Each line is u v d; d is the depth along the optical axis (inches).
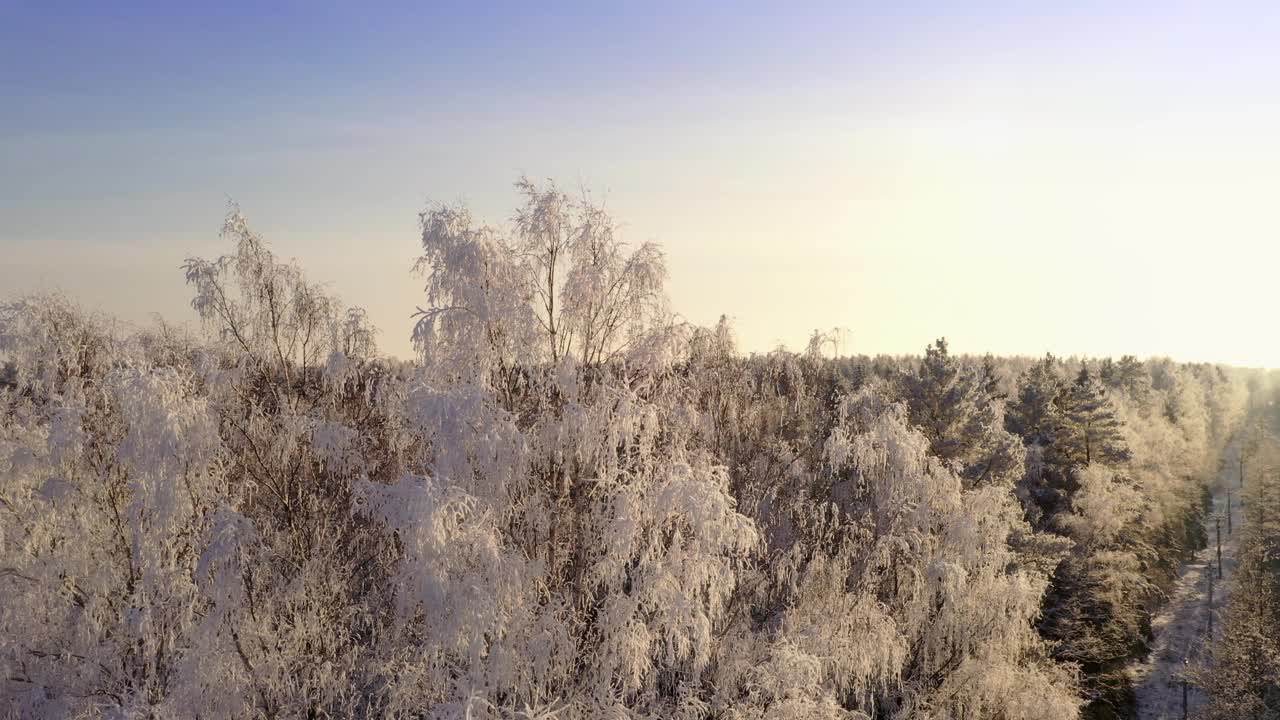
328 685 617.0
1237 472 3304.6
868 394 960.9
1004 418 1851.6
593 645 596.7
